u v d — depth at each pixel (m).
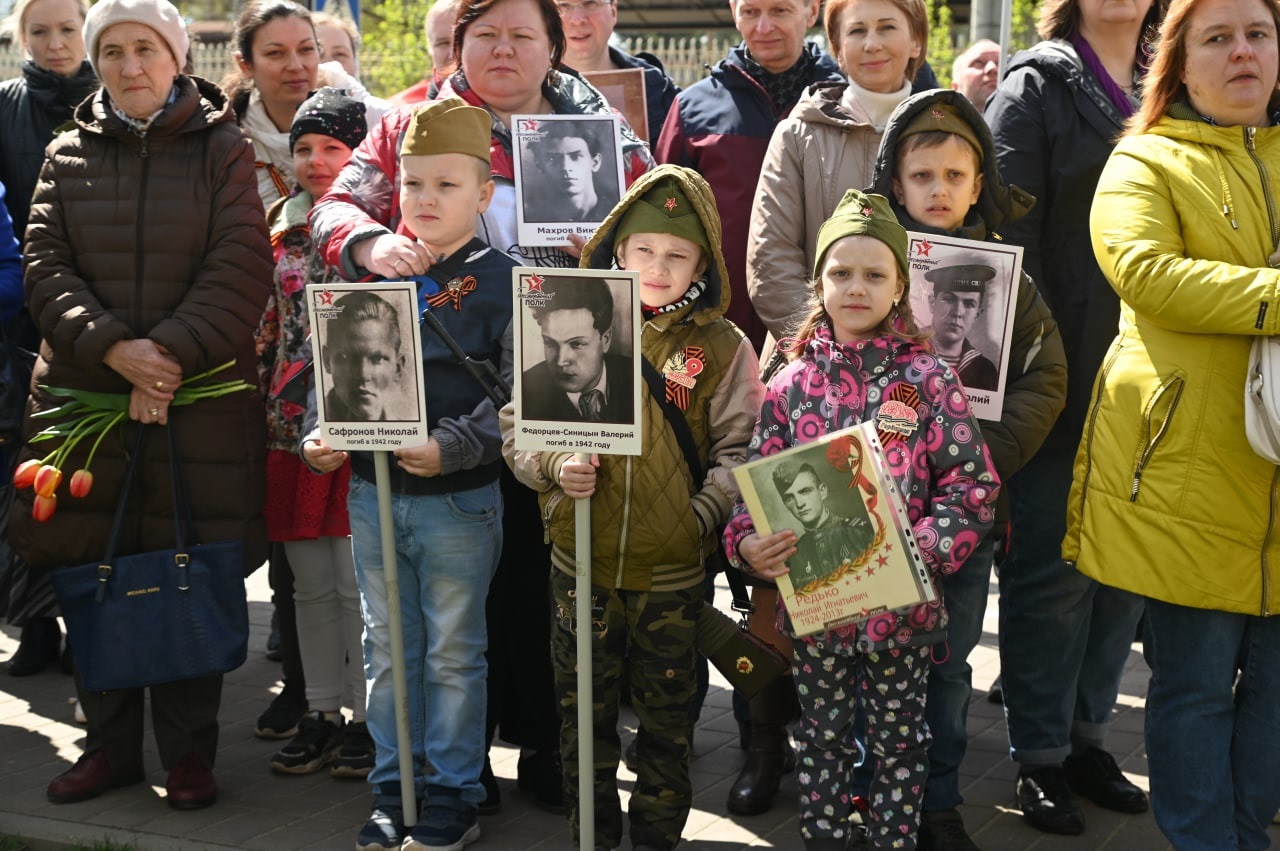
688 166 5.16
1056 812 4.13
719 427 3.76
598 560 3.68
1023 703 4.23
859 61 4.41
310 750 4.72
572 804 3.86
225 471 4.38
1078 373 4.24
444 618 4.02
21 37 5.99
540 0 4.38
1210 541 3.45
